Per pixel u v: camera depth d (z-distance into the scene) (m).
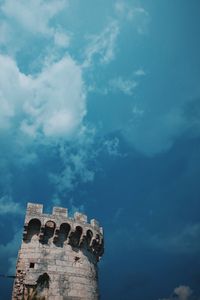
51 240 28.80
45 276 26.89
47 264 27.30
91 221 32.25
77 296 27.03
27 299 25.00
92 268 30.20
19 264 26.83
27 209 29.17
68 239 29.25
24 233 28.09
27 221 28.38
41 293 26.09
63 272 27.48
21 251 27.52
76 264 28.56
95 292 29.16
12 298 25.30
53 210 29.95
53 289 26.30
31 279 26.14
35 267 26.84
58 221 29.27
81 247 29.80
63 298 26.25
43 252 27.77
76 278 27.84
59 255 28.19
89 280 28.84
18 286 25.78
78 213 31.20
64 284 26.97
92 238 30.89
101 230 33.34
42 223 28.55
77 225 30.02
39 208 29.48
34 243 28.06
